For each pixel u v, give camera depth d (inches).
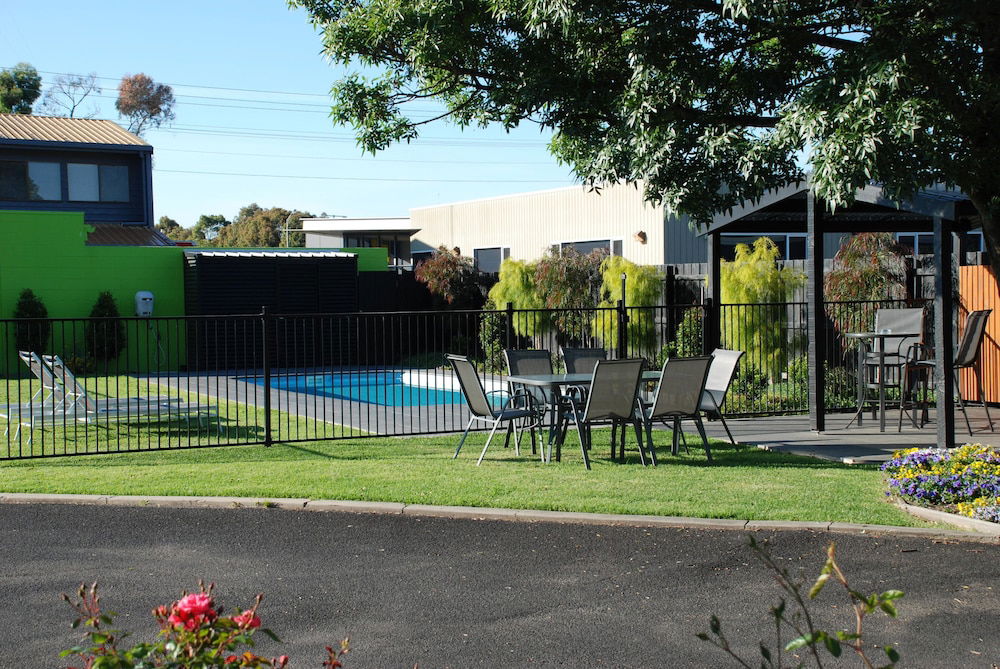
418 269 954.7
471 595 209.5
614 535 258.5
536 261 821.2
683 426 466.6
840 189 273.9
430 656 174.7
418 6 331.0
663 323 663.1
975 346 431.8
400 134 382.9
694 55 323.0
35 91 1859.0
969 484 275.6
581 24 326.0
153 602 206.4
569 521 274.1
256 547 250.2
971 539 250.2
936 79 277.7
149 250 928.3
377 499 296.4
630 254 951.6
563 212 1044.5
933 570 224.7
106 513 288.0
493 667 169.5
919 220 558.3
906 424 462.0
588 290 770.8
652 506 281.9
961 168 277.9
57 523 275.9
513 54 347.9
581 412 376.8
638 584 216.4
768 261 591.2
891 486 294.8
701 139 315.6
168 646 93.7
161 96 1972.2
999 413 490.9
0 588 215.9
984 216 292.8
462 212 1217.4
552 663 171.2
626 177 345.4
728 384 406.3
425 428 489.4
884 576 220.4
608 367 352.5
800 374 560.1
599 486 313.1
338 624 191.9
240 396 671.1
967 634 184.1
